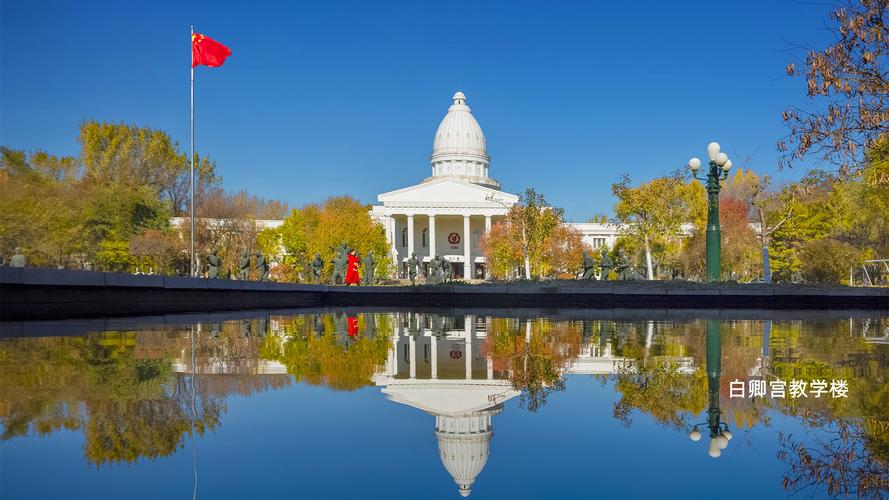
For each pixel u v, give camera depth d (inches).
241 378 261.6
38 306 697.0
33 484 124.3
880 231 1686.8
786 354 347.3
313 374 276.7
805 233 1958.7
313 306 1086.4
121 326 541.0
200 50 1337.4
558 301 1007.0
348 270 1524.4
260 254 1419.8
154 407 200.2
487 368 305.1
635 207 1945.1
